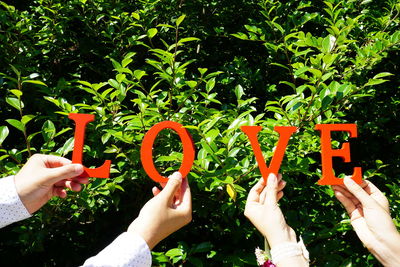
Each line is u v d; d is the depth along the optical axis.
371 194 1.39
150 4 2.64
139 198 2.05
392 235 1.23
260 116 1.68
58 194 1.34
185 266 1.95
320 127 1.45
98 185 1.67
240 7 3.12
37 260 2.28
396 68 2.79
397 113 2.80
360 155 2.72
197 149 1.93
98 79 2.96
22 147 2.33
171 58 1.84
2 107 2.51
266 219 1.21
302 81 2.74
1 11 2.55
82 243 2.25
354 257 1.90
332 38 1.91
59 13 2.79
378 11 2.60
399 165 2.62
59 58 2.83
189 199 1.28
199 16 3.11
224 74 2.71
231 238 2.03
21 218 1.20
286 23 2.53
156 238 1.10
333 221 1.92
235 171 1.59
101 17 2.66
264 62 2.90
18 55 2.46
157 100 1.84
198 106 1.95
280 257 1.13
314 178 2.29
